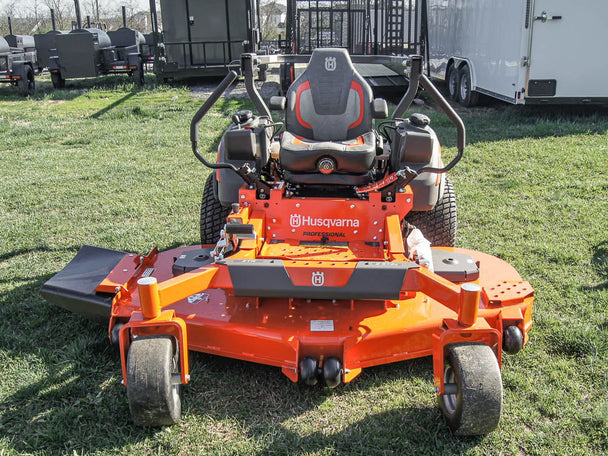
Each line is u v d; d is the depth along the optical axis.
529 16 10.27
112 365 3.75
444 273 3.87
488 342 3.01
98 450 3.05
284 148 4.11
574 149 8.75
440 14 15.19
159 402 2.94
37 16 45.97
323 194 4.32
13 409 3.36
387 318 3.64
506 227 5.89
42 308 4.42
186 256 4.07
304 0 14.24
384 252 3.90
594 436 3.12
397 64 5.14
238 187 4.45
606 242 5.45
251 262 3.40
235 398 3.45
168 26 17.98
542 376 3.61
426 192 4.33
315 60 4.48
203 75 17.53
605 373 3.61
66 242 5.74
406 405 3.36
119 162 8.69
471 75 12.77
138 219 6.37
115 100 15.54
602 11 10.31
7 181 7.76
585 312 4.27
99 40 17.88
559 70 10.62
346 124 4.45
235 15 18.19
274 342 3.42
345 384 3.56
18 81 16.50
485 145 9.18
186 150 9.39
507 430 3.16
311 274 3.34
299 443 3.09
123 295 3.71
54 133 10.89
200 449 3.04
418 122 4.15
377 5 13.68
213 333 3.56
